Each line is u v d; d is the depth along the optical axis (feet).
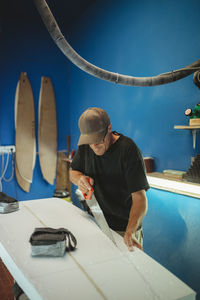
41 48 14.46
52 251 4.18
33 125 14.38
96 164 5.72
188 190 7.18
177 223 7.41
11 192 14.21
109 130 5.11
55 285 3.45
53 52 14.80
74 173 6.26
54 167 15.08
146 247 8.50
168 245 7.65
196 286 6.63
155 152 9.84
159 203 8.03
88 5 12.95
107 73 5.78
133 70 10.58
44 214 6.14
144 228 8.58
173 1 8.57
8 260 4.26
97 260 4.08
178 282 3.56
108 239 4.83
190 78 8.25
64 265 3.94
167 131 9.26
